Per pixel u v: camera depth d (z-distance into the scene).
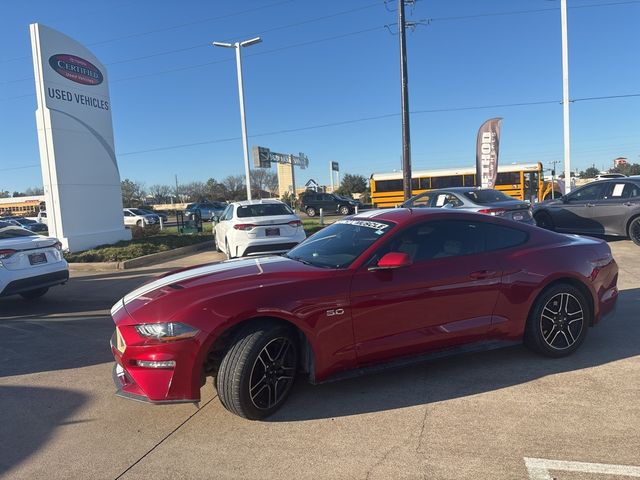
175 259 13.56
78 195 14.66
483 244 4.46
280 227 10.62
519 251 4.51
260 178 83.44
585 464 2.92
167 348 3.40
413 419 3.57
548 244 4.68
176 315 3.45
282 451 3.21
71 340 6.09
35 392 4.41
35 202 87.25
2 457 3.29
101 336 6.24
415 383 4.20
